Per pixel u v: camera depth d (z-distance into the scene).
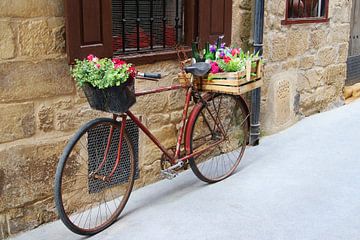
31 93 2.71
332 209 3.16
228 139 3.78
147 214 3.08
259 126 4.52
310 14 5.36
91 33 2.87
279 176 3.72
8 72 2.60
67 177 2.98
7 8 2.54
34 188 2.82
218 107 3.70
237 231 2.87
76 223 2.94
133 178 3.09
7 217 2.73
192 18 3.61
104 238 2.80
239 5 4.13
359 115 5.58
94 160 3.10
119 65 2.64
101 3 2.89
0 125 2.61
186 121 3.44
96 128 3.05
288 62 4.96
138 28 3.34
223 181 3.63
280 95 4.89
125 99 2.68
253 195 3.37
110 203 3.23
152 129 3.50
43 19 2.70
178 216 3.05
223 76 3.23
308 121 5.36
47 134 2.84
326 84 5.79
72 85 2.91
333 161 4.05
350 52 6.77
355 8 6.70
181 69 3.38
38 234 2.81
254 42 4.27
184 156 3.39
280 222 2.98
